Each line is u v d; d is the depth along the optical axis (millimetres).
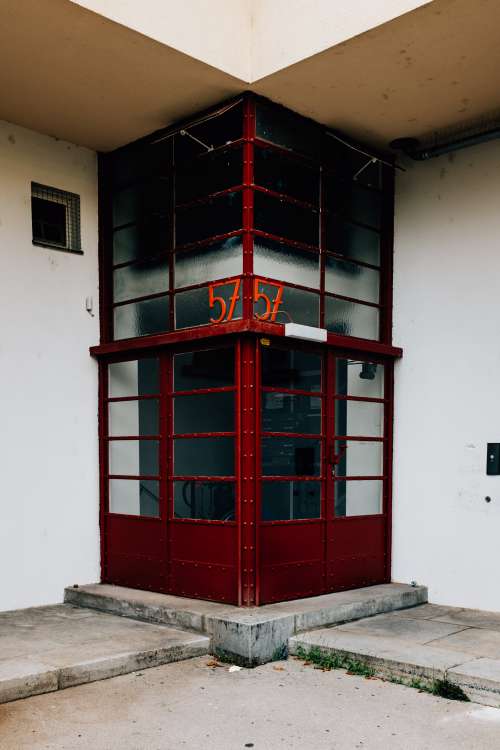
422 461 6949
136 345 6684
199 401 6285
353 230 7004
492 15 4902
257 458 5875
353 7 5180
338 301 6805
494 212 6559
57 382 6871
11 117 6566
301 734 3910
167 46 5336
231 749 3727
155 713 4195
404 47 5312
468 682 4418
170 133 6699
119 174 7254
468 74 5711
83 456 7023
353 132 6793
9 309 6562
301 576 6195
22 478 6559
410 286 7133
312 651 5223
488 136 6371
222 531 5977
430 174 7027
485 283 6590
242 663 5113
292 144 6410
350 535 6695
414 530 6953
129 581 6777
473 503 6559
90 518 7031
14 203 6660
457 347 6762
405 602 6539
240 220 6086
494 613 6309
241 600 5785
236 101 6105
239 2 5816
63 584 6777
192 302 6473
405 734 3910
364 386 6953
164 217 6789
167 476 6500
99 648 5082
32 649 5055
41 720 4078
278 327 5965
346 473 6742
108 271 7270
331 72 5684
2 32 5199
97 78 5844
